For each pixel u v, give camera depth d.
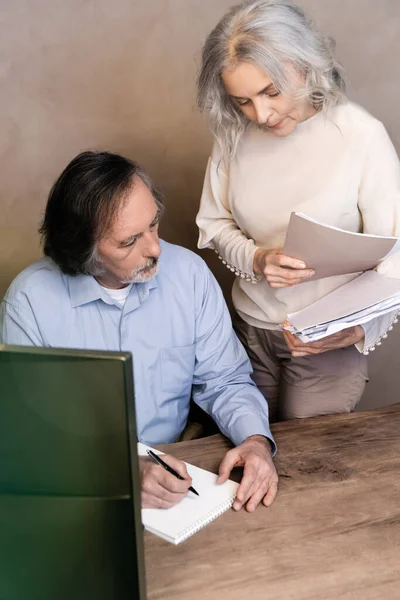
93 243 1.71
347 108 2.01
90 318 1.90
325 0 2.87
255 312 2.34
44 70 2.75
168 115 2.91
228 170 2.25
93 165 1.70
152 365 1.95
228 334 2.04
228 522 1.44
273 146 2.10
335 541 1.38
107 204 1.66
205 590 1.26
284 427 1.81
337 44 2.95
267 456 1.63
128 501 0.95
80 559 0.99
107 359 0.88
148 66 2.83
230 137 2.15
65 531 0.97
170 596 1.25
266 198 2.15
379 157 1.98
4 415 0.92
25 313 1.88
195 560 1.33
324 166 2.04
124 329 1.91
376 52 2.99
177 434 2.04
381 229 2.02
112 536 0.97
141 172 1.76
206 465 1.65
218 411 1.88
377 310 1.83
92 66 2.78
